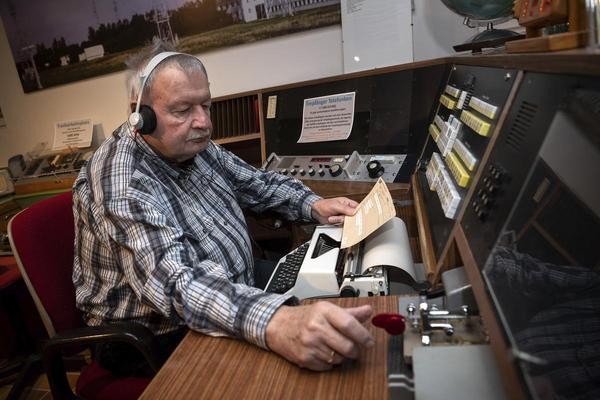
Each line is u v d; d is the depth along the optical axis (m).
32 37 2.63
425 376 0.49
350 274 0.87
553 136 0.46
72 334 0.91
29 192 2.48
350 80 1.71
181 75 0.95
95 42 2.51
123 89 2.57
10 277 1.71
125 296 1.05
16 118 2.90
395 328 0.57
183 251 0.89
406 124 1.54
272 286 0.96
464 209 0.67
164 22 2.33
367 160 1.57
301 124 1.79
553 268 0.49
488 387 0.47
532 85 0.55
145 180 1.00
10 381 1.92
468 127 0.84
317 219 1.27
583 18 0.56
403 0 1.81
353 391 0.56
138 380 0.99
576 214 0.48
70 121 2.74
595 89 0.39
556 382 0.41
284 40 2.15
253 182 1.40
